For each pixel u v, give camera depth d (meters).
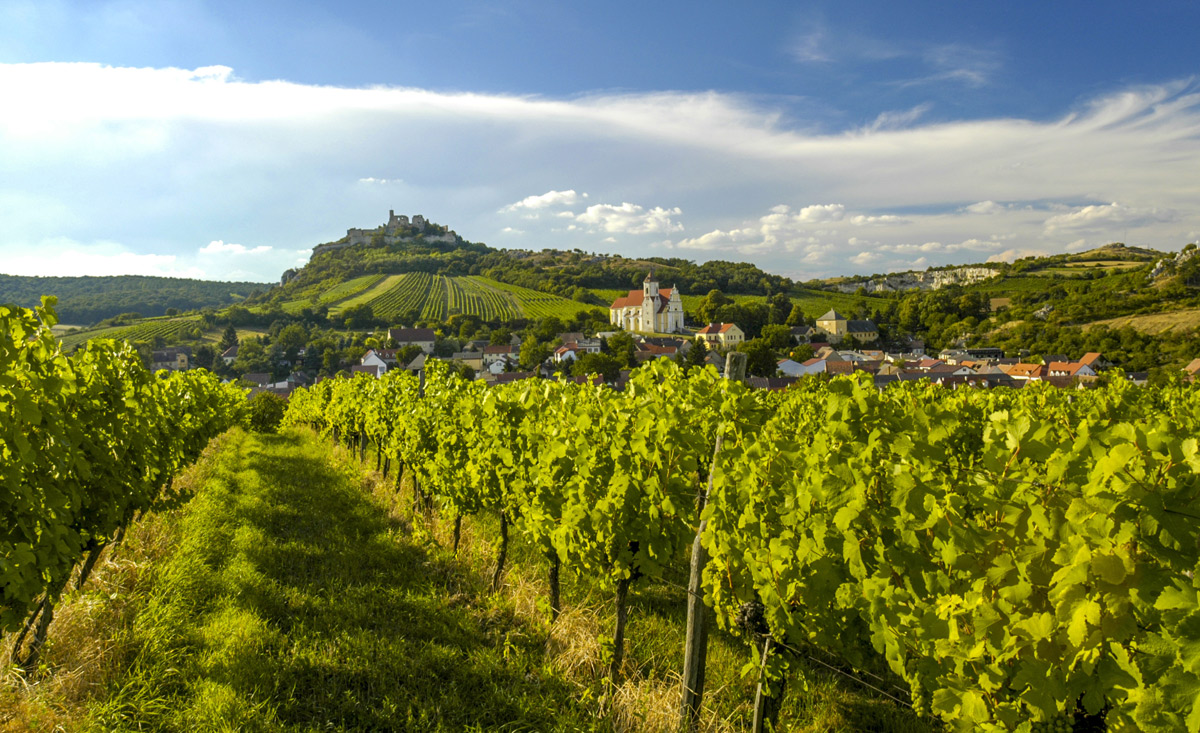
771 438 3.97
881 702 4.54
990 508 2.43
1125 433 1.95
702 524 4.27
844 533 2.96
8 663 4.21
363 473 13.92
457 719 4.39
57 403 4.08
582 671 4.99
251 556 7.38
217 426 15.26
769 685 3.72
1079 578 1.85
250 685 4.61
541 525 5.41
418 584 6.75
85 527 4.83
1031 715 2.12
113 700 4.26
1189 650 1.52
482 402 7.38
